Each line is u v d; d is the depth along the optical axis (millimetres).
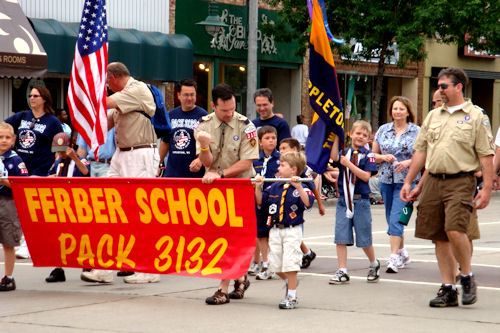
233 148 7996
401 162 9766
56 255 8422
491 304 7625
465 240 7367
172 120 9281
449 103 7543
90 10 8617
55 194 8320
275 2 23766
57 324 6691
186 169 9250
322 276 9469
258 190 8898
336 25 23375
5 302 7707
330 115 9211
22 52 17766
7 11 18344
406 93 30344
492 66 33031
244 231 7531
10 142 8633
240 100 25078
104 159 11586
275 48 25641
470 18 22594
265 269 9391
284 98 26781
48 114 10047
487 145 7367
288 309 7375
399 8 22500
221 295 7652
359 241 8930
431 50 30688
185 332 6418
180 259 7824
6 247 8430
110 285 8766
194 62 23734
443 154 7406
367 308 7430
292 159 7555
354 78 28141
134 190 7977
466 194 7355
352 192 8914
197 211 7715
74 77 8617
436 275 9562
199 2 23500
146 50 21125
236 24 24500
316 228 15516
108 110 9000
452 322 6789
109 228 8164
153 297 7977
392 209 9969
